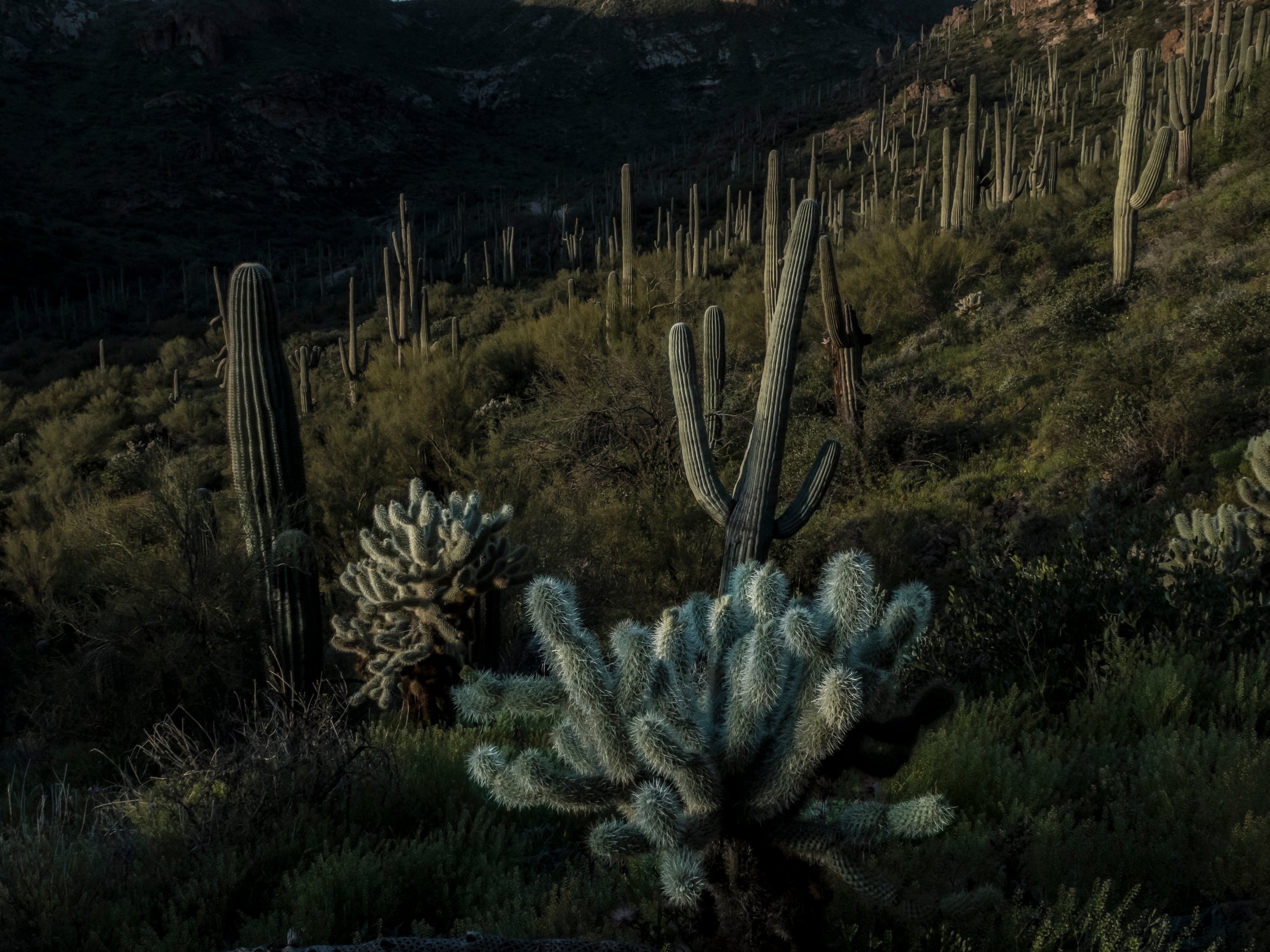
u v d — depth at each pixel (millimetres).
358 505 10516
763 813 2270
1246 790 3199
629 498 10977
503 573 5762
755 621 2500
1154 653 4574
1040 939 2477
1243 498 6262
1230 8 27531
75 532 10078
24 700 7949
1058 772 3695
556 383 15469
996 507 10773
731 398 13164
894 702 2441
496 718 2475
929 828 2156
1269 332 10852
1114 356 11805
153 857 3693
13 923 3125
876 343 18797
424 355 18781
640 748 2178
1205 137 23812
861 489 12062
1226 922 2744
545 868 3648
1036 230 22359
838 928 2734
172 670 6836
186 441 24453
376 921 3221
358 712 6578
